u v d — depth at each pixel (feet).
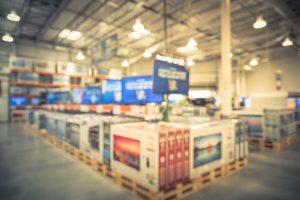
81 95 21.13
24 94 43.98
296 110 37.65
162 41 40.40
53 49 48.65
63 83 43.42
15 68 38.24
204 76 62.75
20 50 44.04
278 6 23.20
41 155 16.85
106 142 12.12
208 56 57.21
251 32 37.09
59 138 20.08
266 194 9.80
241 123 13.79
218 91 59.67
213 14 27.94
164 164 8.71
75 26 35.73
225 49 18.38
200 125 11.37
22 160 15.39
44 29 38.55
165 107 12.96
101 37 42.86
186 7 28.37
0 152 17.87
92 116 17.26
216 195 9.65
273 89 53.88
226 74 18.24
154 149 8.55
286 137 21.61
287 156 16.93
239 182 11.23
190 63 48.16
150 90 13.47
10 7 29.50
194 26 31.17
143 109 13.70
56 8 29.30
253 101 30.96
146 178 8.96
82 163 14.64
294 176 12.21
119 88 16.19
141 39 43.96
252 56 51.03
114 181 11.30
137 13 30.63
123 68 59.82
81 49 52.85
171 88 12.56
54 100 31.24
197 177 10.28
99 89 18.19
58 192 9.96
